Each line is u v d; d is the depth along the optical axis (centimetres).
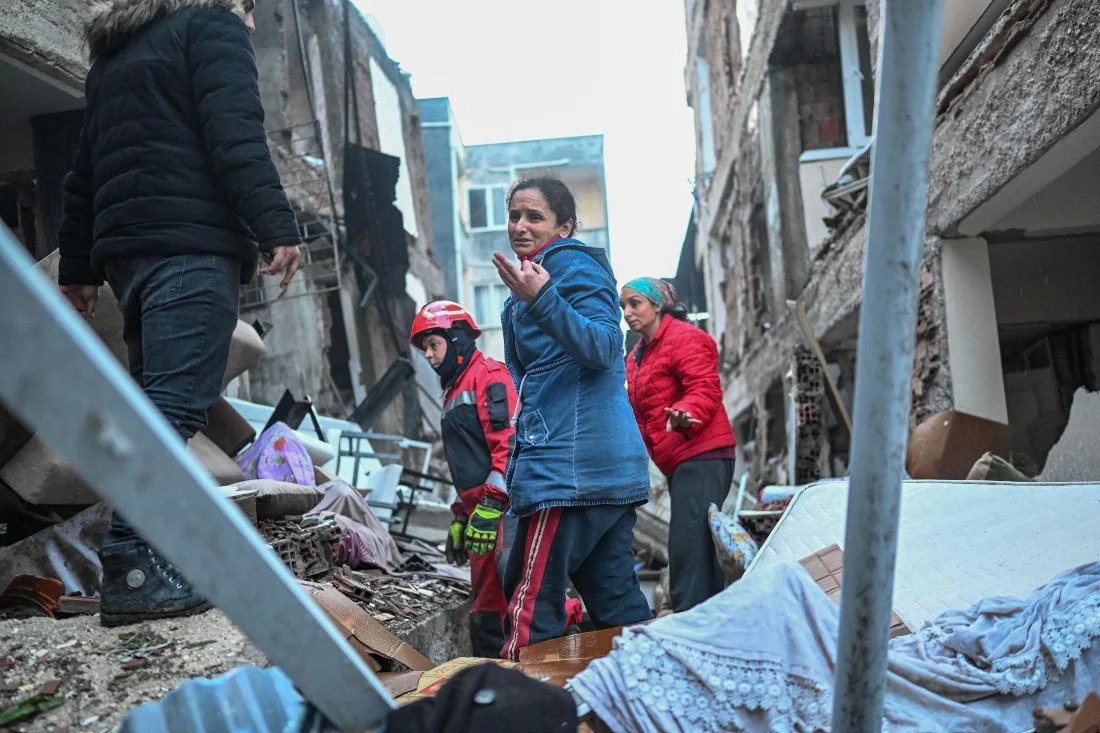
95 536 394
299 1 1836
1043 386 1114
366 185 1697
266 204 305
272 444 563
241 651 266
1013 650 234
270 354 1548
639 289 516
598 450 320
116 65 313
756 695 205
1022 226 801
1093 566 249
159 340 303
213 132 306
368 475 1183
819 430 991
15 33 633
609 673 208
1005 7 709
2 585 378
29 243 757
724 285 2519
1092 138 605
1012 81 661
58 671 249
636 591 337
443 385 500
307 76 1688
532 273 304
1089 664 219
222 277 313
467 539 448
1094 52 551
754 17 1730
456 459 489
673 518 483
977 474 509
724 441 493
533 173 349
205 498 121
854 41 1484
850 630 147
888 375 141
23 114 738
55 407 108
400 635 389
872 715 150
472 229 4666
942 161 807
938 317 822
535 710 175
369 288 1631
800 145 1566
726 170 2205
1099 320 1002
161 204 307
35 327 105
